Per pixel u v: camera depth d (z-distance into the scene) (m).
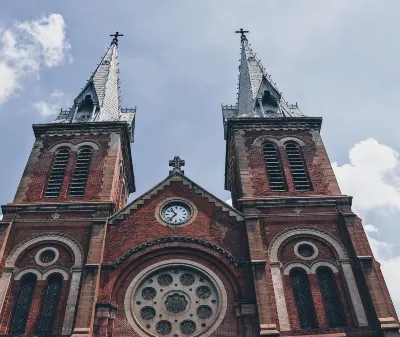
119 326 24.88
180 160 33.69
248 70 45.16
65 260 27.59
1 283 26.44
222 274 27.12
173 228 29.33
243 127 36.47
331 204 30.41
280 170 33.69
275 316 24.95
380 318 24.19
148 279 27.17
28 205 30.22
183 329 25.22
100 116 38.78
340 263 27.36
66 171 33.38
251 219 29.16
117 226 29.42
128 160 39.47
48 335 24.20
